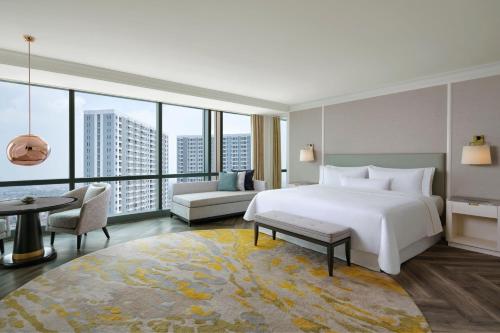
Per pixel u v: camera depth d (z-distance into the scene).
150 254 3.17
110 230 4.21
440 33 2.65
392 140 4.55
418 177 3.91
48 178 4.15
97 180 4.61
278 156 7.02
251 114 6.53
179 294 2.25
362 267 2.82
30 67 3.18
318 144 5.75
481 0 2.09
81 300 2.16
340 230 2.70
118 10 2.23
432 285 2.43
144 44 2.92
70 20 2.40
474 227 3.58
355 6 2.18
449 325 1.86
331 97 5.42
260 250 3.31
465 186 3.75
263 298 2.19
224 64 3.54
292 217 3.25
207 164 6.03
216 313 1.99
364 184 4.18
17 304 2.10
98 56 3.25
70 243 3.57
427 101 4.13
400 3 2.13
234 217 5.11
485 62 3.44
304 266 2.83
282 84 4.49
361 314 1.98
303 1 2.10
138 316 1.95
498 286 2.41
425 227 3.13
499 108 3.46
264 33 2.66
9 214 2.56
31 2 2.11
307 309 2.04
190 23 2.46
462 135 3.78
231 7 2.19
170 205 5.12
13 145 2.67
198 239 3.75
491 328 1.83
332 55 3.23
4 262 2.84
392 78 4.14
